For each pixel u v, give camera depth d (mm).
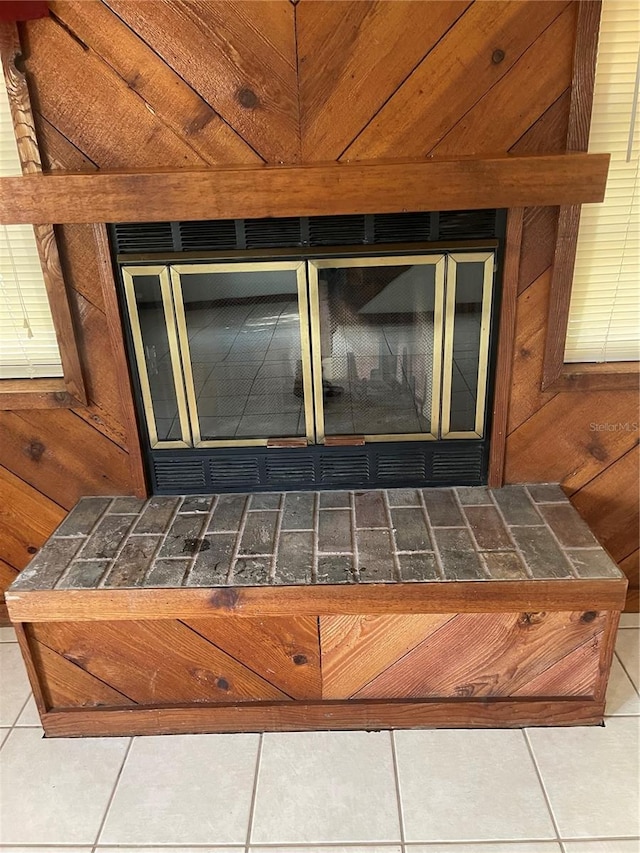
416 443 1650
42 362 1691
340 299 1508
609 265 1575
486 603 1367
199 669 1484
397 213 1413
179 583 1377
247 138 1404
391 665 1471
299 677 1489
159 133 1400
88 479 1713
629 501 1728
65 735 1535
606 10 1348
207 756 1465
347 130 1397
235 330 1541
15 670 1736
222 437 1655
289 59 1341
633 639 1738
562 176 1258
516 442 1662
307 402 1608
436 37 1324
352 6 1300
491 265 1476
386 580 1362
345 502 1649
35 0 1247
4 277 1597
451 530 1521
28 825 1327
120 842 1286
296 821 1311
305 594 1356
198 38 1327
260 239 1463
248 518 1598
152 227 1456
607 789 1354
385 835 1276
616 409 1629
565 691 1496
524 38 1324
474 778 1387
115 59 1345
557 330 1542
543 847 1247
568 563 1399
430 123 1392
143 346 1562
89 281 1524
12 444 1677
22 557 1812
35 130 1392
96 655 1472
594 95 1423
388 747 1470
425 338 1548
